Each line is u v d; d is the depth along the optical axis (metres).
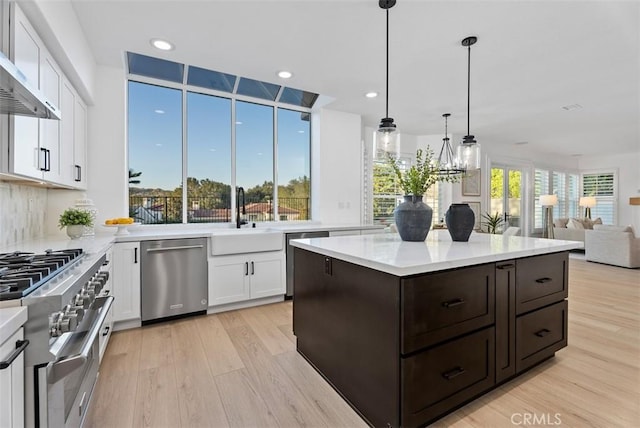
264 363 2.21
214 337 2.63
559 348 2.19
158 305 2.88
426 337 1.48
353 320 1.73
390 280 1.46
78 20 2.28
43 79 1.82
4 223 1.98
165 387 1.91
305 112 4.57
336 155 4.58
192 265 3.04
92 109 2.96
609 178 8.53
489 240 2.35
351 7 2.16
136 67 3.33
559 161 8.47
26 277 1.09
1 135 1.50
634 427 1.56
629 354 2.31
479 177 6.53
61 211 2.80
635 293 3.85
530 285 1.97
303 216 4.55
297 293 2.38
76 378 1.27
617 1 2.06
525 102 4.10
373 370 1.57
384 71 3.19
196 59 2.94
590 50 2.74
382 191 5.47
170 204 3.59
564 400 1.78
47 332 0.98
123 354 2.32
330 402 1.79
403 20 2.31
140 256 2.78
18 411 0.90
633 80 3.40
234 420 1.64
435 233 2.85
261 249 3.40
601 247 5.72
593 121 5.05
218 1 2.10
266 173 4.24
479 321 1.69
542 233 8.01
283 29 2.44
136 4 2.12
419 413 1.47
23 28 1.57
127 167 3.34
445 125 5.30
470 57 2.87
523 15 2.23
